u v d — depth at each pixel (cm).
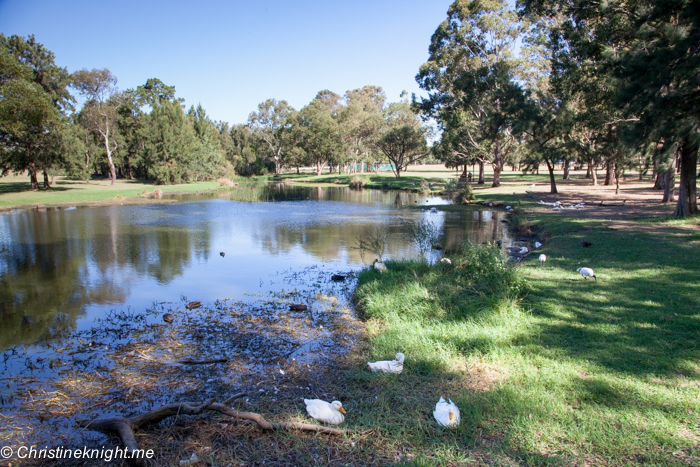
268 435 463
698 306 744
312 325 850
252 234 2036
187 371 652
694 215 1753
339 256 1539
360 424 478
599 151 3119
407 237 1892
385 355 664
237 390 586
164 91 7531
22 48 4397
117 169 7575
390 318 834
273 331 820
